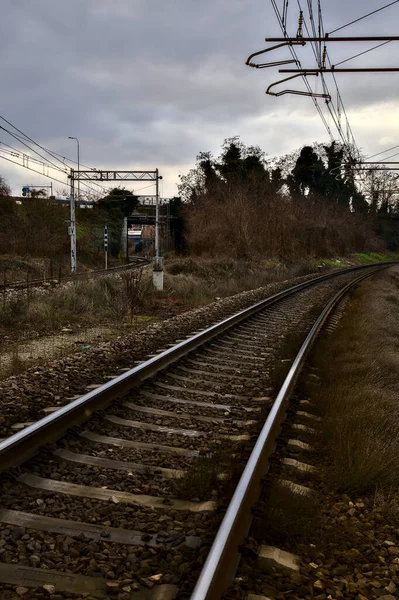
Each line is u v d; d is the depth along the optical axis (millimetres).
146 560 3305
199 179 70875
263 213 50594
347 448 5066
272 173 73500
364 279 35594
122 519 3795
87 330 12750
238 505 3617
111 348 9578
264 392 7492
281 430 5734
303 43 10523
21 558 3260
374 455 4844
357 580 3357
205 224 46688
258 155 72250
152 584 3068
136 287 17969
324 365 9156
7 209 48625
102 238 59594
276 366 8844
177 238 64875
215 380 8172
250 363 9461
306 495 4195
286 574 3305
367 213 88562
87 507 3967
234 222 44906
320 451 5402
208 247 43906
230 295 24203
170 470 4719
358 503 4391
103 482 4422
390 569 3471
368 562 3586
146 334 11312
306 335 12086
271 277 33719
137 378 7254
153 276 21312
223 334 12203
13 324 12664
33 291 15875
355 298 23188
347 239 74312
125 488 4324
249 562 3326
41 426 4812
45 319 13258
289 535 3693
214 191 57156
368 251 82438
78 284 17516
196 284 23391
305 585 3229
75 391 6922
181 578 3104
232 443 5383
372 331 13266
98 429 5559
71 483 4305
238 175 63281
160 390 7297
